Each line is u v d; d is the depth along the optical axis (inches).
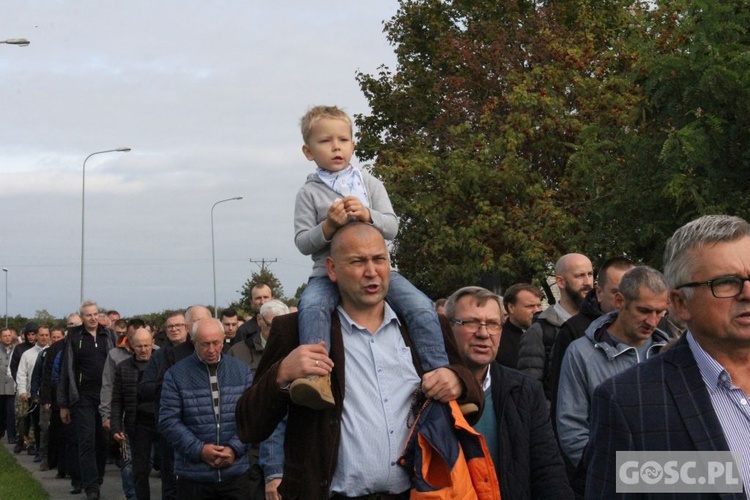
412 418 169.5
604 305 262.4
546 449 198.8
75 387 528.1
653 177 503.8
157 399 399.5
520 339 317.1
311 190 195.5
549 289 925.2
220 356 336.5
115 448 576.4
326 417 166.2
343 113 199.9
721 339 127.8
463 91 1112.2
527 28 1109.1
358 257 169.6
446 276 944.3
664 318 280.4
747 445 126.7
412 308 177.9
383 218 184.9
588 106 900.6
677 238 133.0
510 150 908.6
